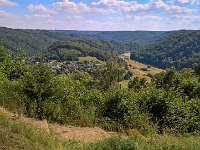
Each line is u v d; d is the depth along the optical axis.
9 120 7.22
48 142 6.75
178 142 8.93
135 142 7.67
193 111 14.08
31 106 10.12
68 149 6.95
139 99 13.02
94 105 12.04
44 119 9.93
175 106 13.00
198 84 22.98
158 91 13.24
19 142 6.02
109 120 11.25
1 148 5.63
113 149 7.46
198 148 8.59
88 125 10.54
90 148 7.39
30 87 10.62
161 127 12.12
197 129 12.92
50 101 10.55
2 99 10.16
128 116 11.37
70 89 11.72
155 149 8.14
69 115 10.62
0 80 11.66
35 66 11.26
